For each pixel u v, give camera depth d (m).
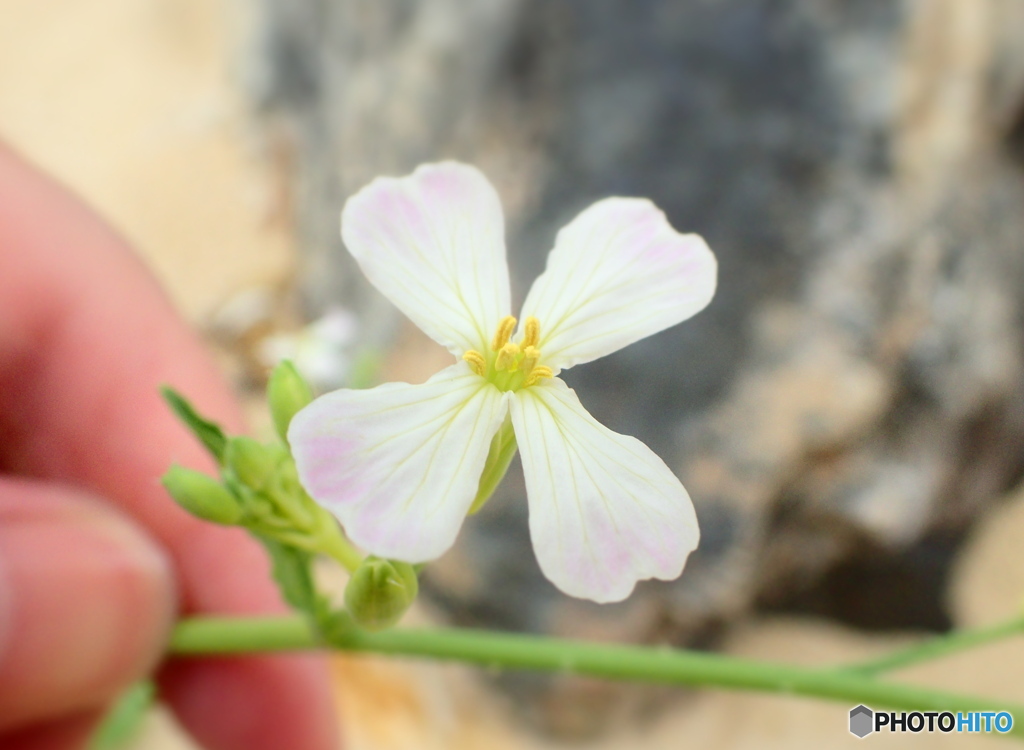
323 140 0.18
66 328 0.09
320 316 0.17
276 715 0.09
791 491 0.13
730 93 0.13
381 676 0.14
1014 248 0.14
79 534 0.05
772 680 0.06
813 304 0.13
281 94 0.20
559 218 0.14
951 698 0.06
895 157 0.13
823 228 0.13
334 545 0.06
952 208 0.13
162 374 0.09
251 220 0.19
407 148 0.16
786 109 0.13
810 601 0.15
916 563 0.14
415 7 0.16
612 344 0.06
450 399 0.05
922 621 0.15
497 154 0.14
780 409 0.13
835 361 0.13
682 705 0.15
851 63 0.13
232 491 0.06
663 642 0.14
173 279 0.18
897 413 0.13
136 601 0.06
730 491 0.13
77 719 0.07
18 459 0.09
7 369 0.09
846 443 0.13
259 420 0.17
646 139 0.13
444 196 0.06
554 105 0.14
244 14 0.21
